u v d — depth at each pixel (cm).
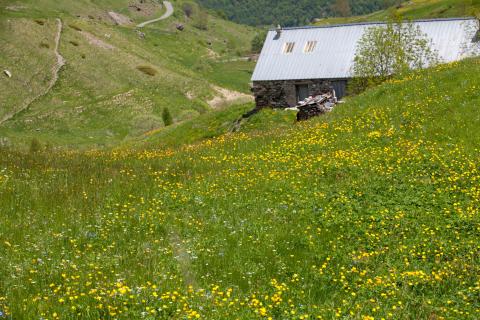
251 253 1442
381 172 2198
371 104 3091
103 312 1030
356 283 1263
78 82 11875
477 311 1119
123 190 2009
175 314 1025
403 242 1518
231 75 17962
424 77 3259
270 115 4622
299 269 1355
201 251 1429
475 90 2817
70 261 1288
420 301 1176
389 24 4906
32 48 12462
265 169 2383
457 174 2081
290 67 5591
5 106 10281
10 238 1441
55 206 1769
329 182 2150
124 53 14038
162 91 12681
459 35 5281
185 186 2119
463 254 1431
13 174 2156
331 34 5747
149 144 5422
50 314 1001
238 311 1075
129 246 1448
